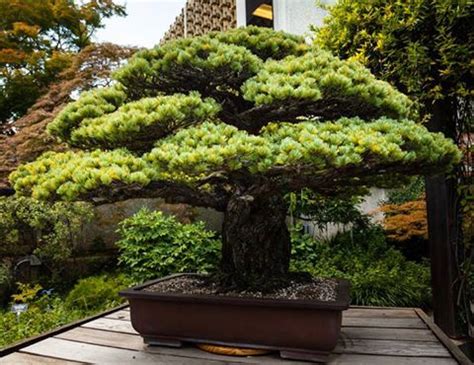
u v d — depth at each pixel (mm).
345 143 1041
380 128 1153
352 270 3012
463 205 1920
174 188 1316
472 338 1911
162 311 1348
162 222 3652
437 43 1666
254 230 1420
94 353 1338
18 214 3648
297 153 988
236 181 1340
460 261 1943
